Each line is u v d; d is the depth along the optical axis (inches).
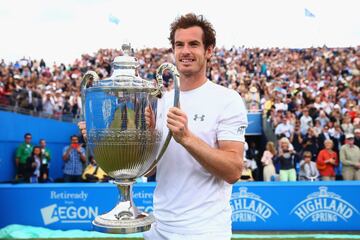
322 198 222.8
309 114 436.5
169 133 59.6
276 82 654.5
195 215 63.5
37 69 714.2
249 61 857.5
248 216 226.1
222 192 66.4
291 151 282.8
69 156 322.3
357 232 218.8
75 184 234.4
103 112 58.4
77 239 202.4
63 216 229.3
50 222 229.5
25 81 525.3
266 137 433.1
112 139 58.1
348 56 824.9
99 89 58.7
